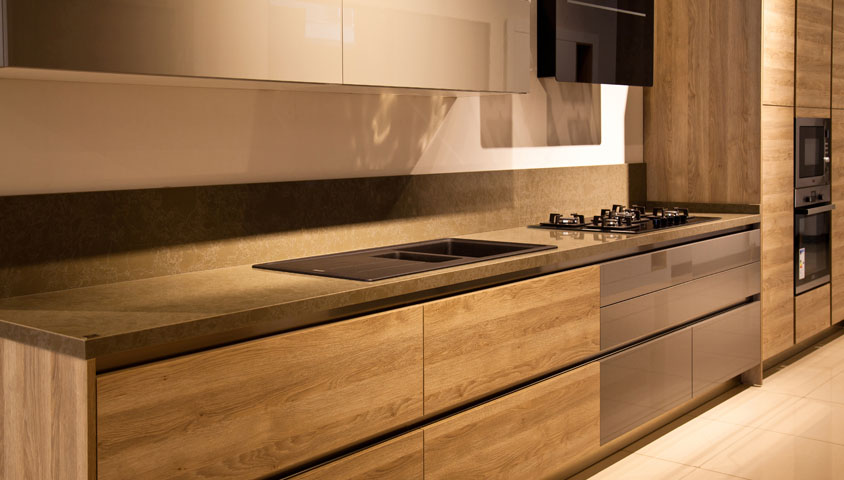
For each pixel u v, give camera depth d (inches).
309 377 78.8
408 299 89.7
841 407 152.9
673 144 174.2
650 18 163.9
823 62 187.6
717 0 165.8
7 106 81.0
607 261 121.5
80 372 62.6
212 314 70.8
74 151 86.2
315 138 110.5
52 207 83.4
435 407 93.0
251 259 101.8
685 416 149.7
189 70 78.1
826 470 123.1
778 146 168.6
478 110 136.0
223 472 72.2
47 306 75.4
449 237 129.0
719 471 123.3
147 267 91.4
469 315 96.7
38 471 68.3
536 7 145.8
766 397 160.2
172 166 94.9
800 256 181.0
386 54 96.1
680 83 172.2
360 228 115.4
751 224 162.4
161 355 68.4
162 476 67.7
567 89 156.4
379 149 119.4
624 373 126.1
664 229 134.6
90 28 71.3
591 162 163.9
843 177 200.7
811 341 202.7
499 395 103.7
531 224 146.3
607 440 123.1
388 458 87.5
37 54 68.5
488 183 136.6
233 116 100.7
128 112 90.5
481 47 109.0
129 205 89.7
